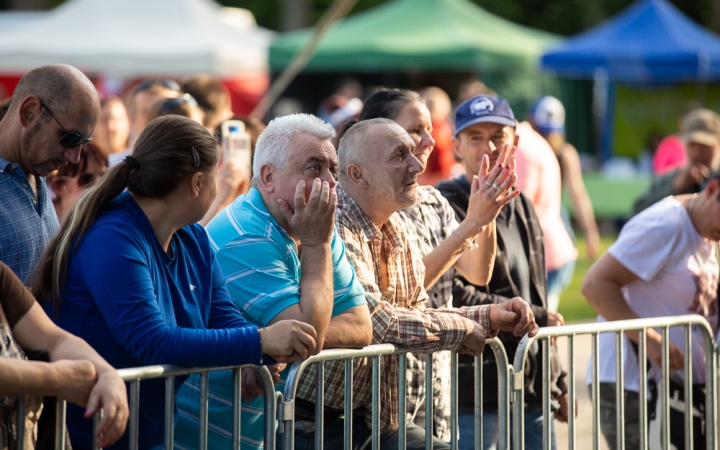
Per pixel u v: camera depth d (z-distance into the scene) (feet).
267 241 28.40
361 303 29.45
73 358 22.81
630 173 141.08
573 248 56.90
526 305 32.24
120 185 25.21
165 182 25.27
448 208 37.11
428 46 115.65
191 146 25.49
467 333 31.17
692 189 58.44
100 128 52.90
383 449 32.09
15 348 22.36
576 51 123.95
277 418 27.76
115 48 113.29
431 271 33.60
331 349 28.55
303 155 28.43
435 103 72.38
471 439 36.58
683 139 58.95
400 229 32.71
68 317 24.81
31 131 27.45
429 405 30.99
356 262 30.68
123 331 24.00
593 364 35.29
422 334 30.35
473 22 125.29
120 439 25.45
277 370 28.22
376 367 29.86
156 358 24.12
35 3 224.94
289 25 207.62
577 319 83.46
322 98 141.18
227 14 143.33
